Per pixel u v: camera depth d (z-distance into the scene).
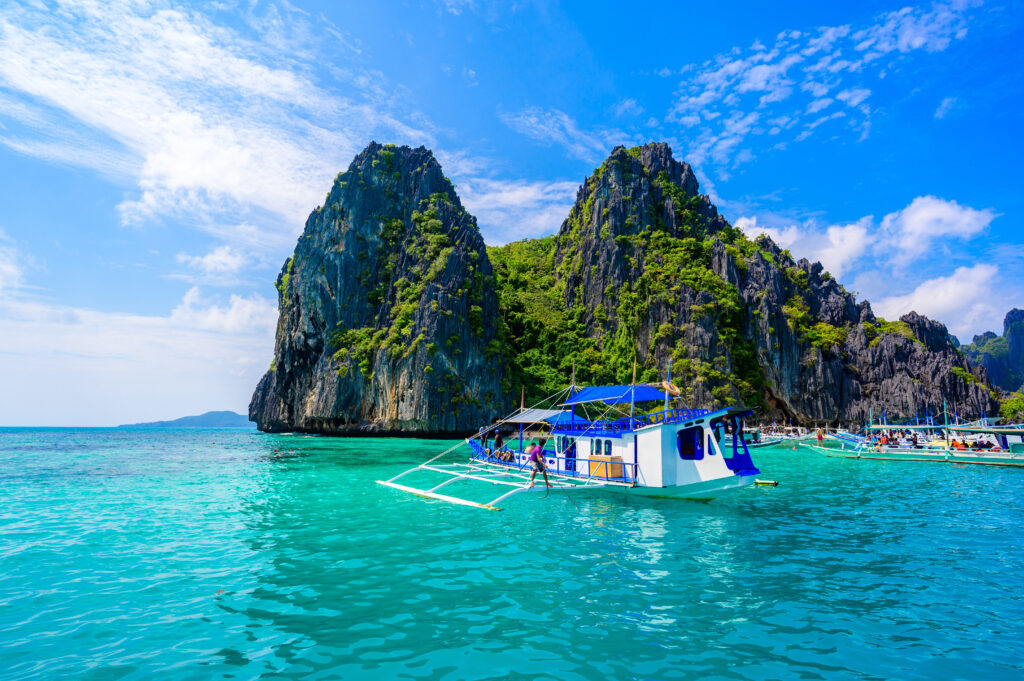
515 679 8.33
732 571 14.24
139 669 8.60
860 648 9.64
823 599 12.15
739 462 26.02
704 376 99.88
